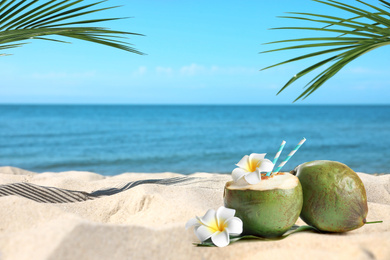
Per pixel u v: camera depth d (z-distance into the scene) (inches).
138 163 371.6
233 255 49.1
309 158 394.6
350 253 45.8
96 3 69.9
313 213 56.2
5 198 64.1
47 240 45.0
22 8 67.0
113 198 76.0
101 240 47.0
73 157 416.8
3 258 42.5
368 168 311.0
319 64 67.1
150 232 51.3
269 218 52.4
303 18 63.7
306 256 46.4
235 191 54.1
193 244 50.9
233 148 515.8
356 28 61.2
